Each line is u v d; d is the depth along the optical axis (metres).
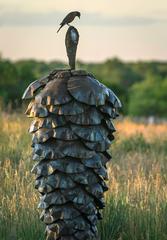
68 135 12.64
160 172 23.97
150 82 186.12
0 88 79.81
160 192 19.34
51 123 12.68
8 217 17.59
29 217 17.34
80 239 13.16
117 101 13.01
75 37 13.23
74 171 12.75
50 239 13.23
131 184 20.08
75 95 12.48
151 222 17.59
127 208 18.08
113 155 29.36
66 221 13.05
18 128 31.67
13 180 20.48
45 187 12.90
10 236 16.05
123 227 17.59
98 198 13.15
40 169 12.89
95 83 12.76
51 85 12.75
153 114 180.88
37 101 12.72
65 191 12.90
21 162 23.97
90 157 12.76
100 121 12.76
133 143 35.12
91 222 13.23
